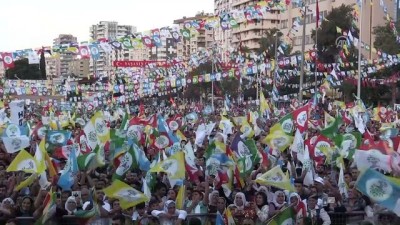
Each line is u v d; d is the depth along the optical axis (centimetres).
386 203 945
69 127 2747
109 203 1138
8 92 4222
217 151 1409
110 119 3303
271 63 3688
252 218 1078
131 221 1081
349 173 1362
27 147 1748
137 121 2080
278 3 2428
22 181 1277
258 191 1174
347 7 5850
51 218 1040
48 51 2252
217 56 6406
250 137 2067
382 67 4153
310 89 4781
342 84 4806
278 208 1104
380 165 1205
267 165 1481
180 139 1983
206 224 1105
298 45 7462
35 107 5425
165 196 1248
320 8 7444
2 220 1043
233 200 1230
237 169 1341
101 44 2255
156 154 1684
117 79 5097
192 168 1439
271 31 7212
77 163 1423
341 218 1111
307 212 1077
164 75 4619
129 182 1320
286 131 1730
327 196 1195
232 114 3522
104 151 1653
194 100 8006
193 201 1159
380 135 2103
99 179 1355
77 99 5656
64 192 1167
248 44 9825
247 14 2355
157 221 1081
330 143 1675
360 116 2531
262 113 3044
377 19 6084
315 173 1464
